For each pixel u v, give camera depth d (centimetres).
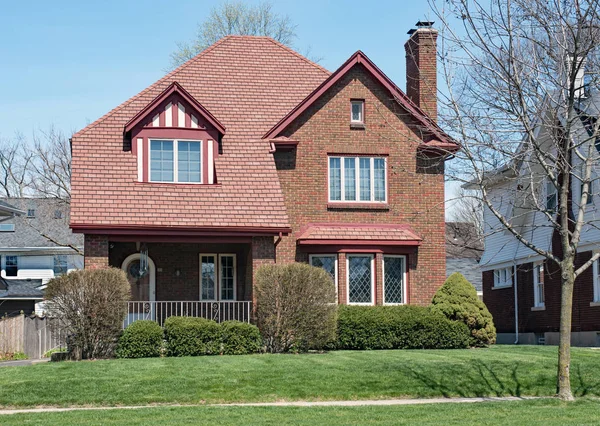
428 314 2642
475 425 1416
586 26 1664
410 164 2944
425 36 2970
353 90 2944
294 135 2902
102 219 2605
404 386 1877
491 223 3941
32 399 1736
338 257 2811
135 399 1744
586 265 1772
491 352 2361
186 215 2673
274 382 1881
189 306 2878
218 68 3159
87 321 2300
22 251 4866
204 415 1552
